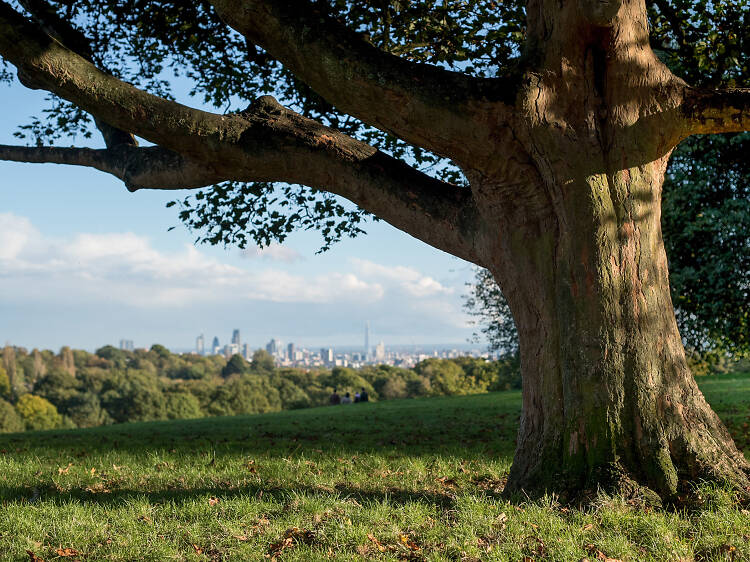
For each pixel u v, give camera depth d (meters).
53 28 8.17
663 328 5.22
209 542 4.38
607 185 5.16
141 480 6.84
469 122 4.97
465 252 5.84
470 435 11.04
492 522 4.54
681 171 11.72
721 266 11.33
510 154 5.13
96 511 5.18
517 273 5.48
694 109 5.13
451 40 8.22
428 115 4.98
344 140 6.01
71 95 5.36
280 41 5.12
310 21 5.09
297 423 14.75
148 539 4.42
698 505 4.58
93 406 77.12
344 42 5.07
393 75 4.98
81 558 4.13
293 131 5.84
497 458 8.04
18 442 11.44
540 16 5.16
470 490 5.94
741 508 4.48
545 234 5.32
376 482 6.45
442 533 4.37
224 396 77.75
